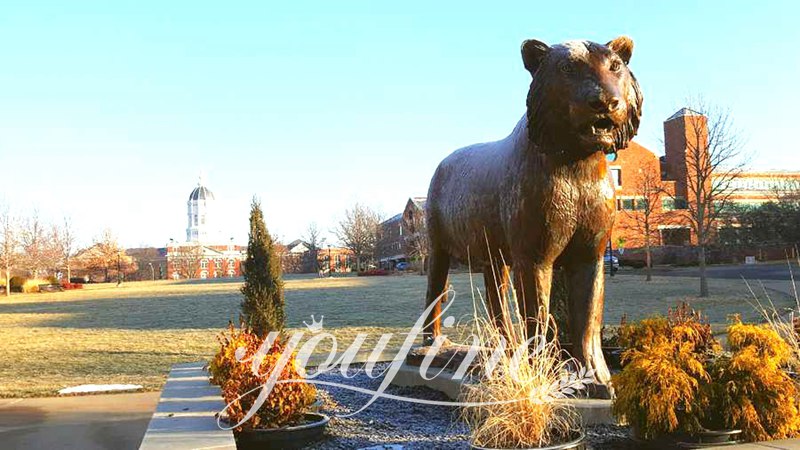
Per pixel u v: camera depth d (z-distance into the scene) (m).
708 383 5.14
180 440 5.02
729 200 46.66
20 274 63.91
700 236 26.66
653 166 47.34
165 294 38.62
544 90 5.57
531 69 5.86
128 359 15.16
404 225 64.38
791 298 23.12
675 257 48.78
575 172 5.80
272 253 10.65
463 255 7.59
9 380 12.41
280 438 5.61
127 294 40.94
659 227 49.50
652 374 5.01
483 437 4.68
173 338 18.78
